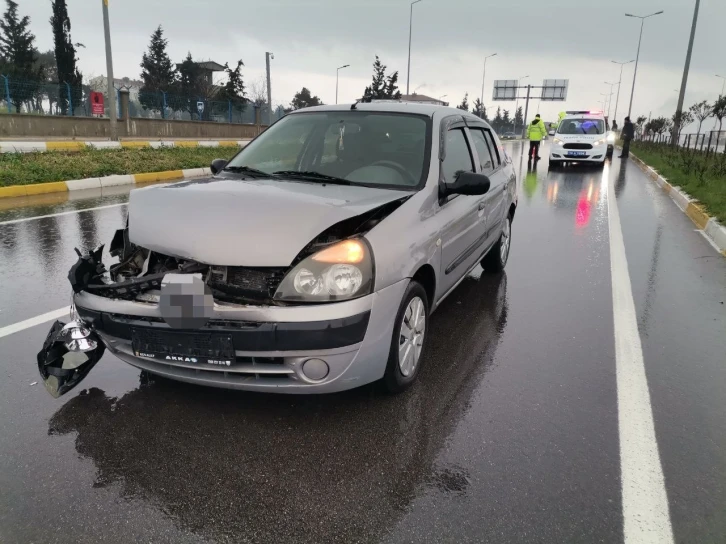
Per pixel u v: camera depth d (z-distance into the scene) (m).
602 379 3.57
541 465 2.66
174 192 3.14
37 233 7.22
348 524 2.25
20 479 2.49
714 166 14.29
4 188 10.20
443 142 4.01
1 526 2.21
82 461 2.63
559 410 3.18
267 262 2.63
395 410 3.13
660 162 19.34
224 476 2.54
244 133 33.88
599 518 2.31
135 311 2.79
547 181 15.38
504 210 5.64
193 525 2.23
